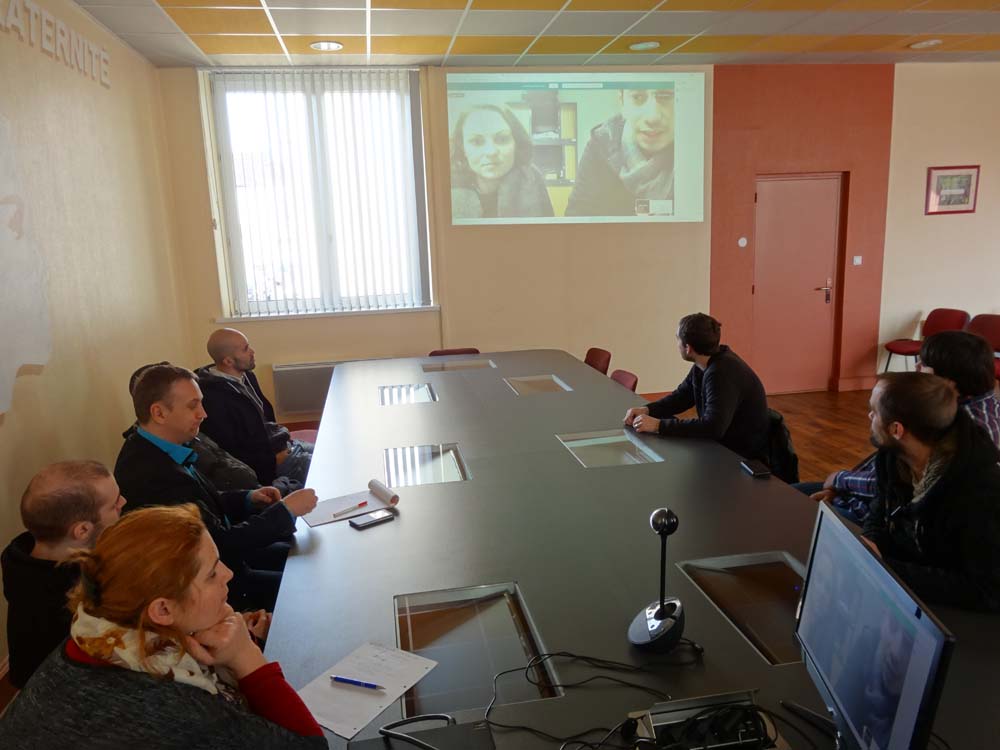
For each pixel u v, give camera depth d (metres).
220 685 1.03
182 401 2.15
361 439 2.75
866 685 0.87
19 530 2.73
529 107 5.66
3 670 2.59
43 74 3.18
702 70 5.81
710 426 2.60
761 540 1.74
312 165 5.47
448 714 1.14
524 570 1.62
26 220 2.88
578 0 4.00
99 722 0.89
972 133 6.27
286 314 5.60
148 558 0.93
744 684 1.19
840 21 4.62
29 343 2.85
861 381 6.54
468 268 5.79
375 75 5.45
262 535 1.92
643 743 1.02
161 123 5.13
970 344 2.09
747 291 6.22
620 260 5.98
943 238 6.42
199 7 3.81
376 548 1.78
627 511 1.94
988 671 1.20
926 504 1.50
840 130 6.06
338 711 1.17
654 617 1.31
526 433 2.75
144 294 4.52
